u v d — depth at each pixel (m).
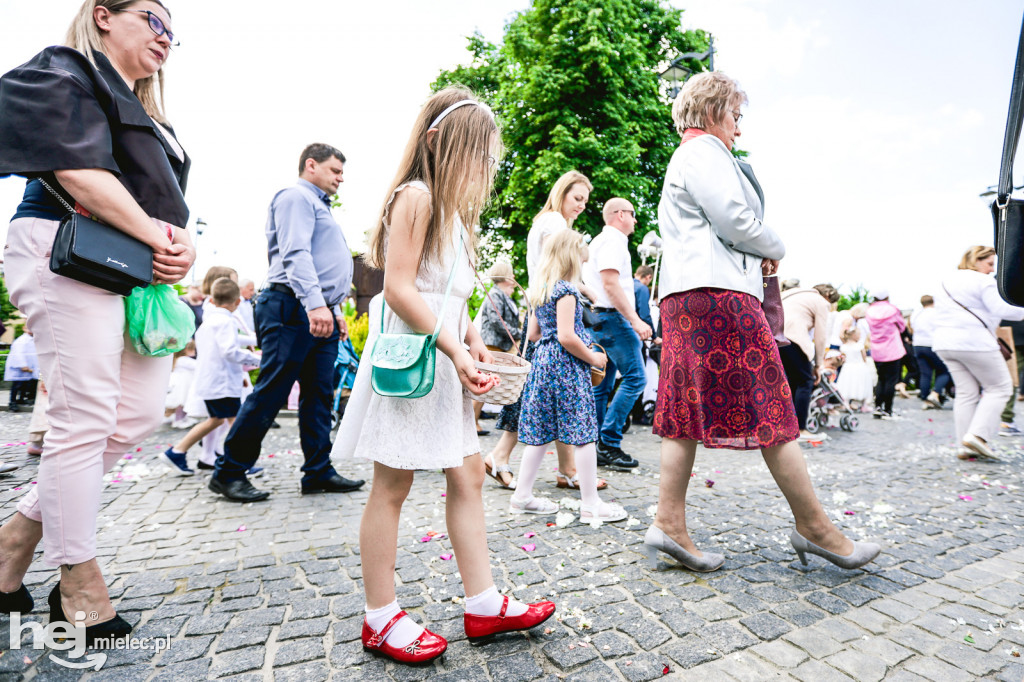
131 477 3.91
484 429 6.59
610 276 3.98
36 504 1.72
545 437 3.02
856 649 1.68
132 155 1.68
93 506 1.67
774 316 2.44
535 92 14.24
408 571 2.24
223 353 3.91
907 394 12.17
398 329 1.63
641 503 3.36
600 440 4.44
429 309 1.53
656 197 15.59
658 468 4.42
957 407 4.99
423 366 1.47
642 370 4.30
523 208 14.56
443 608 1.93
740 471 4.29
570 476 3.71
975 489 3.75
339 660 1.61
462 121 1.63
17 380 6.97
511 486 3.69
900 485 3.86
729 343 2.22
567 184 3.94
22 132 1.45
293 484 3.81
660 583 2.16
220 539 2.62
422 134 1.64
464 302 1.75
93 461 1.67
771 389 2.22
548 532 2.78
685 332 2.30
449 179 1.61
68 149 1.48
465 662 1.60
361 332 7.39
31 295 1.59
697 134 2.43
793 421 2.24
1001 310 4.59
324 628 1.79
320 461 3.55
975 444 4.73
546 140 14.91
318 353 3.51
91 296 1.62
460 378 1.52
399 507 1.67
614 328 4.25
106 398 1.67
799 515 2.24
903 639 1.74
